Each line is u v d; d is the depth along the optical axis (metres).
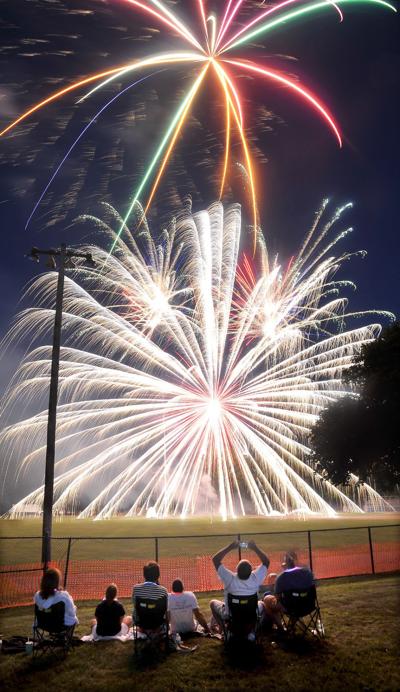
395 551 25.16
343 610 12.52
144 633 9.84
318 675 8.95
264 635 10.53
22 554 26.72
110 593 10.59
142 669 9.18
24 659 9.75
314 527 41.62
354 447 28.20
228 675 8.95
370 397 27.47
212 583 18.48
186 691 8.48
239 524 45.94
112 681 8.82
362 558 23.17
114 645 10.18
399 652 9.82
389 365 26.97
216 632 10.91
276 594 10.50
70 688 8.62
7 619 13.64
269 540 31.05
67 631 9.94
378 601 13.36
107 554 26.19
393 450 27.75
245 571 9.87
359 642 10.30
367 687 8.57
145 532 37.69
